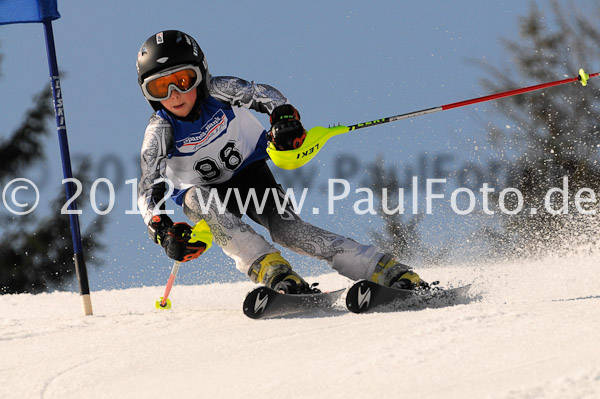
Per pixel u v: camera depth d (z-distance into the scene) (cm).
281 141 1357
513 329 952
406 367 829
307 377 834
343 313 1314
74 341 1149
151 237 1347
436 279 1886
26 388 901
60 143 1755
